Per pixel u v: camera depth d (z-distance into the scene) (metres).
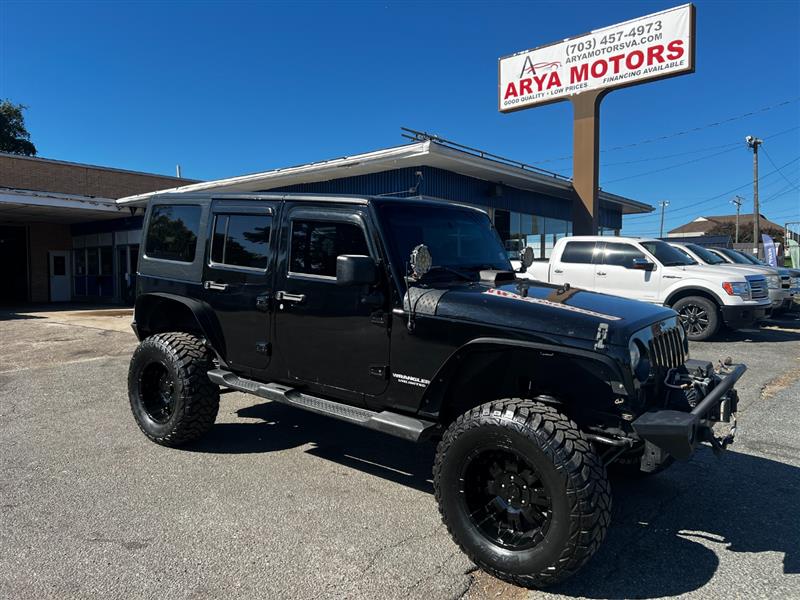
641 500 3.83
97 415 5.72
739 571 2.96
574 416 3.20
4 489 3.91
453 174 14.55
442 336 3.24
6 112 33.81
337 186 15.23
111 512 3.58
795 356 8.88
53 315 16.83
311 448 4.79
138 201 18.92
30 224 23.91
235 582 2.82
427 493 3.93
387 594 2.74
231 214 4.45
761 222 81.69
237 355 4.42
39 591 2.72
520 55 15.60
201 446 4.81
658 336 3.23
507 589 2.81
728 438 3.32
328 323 3.77
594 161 14.51
